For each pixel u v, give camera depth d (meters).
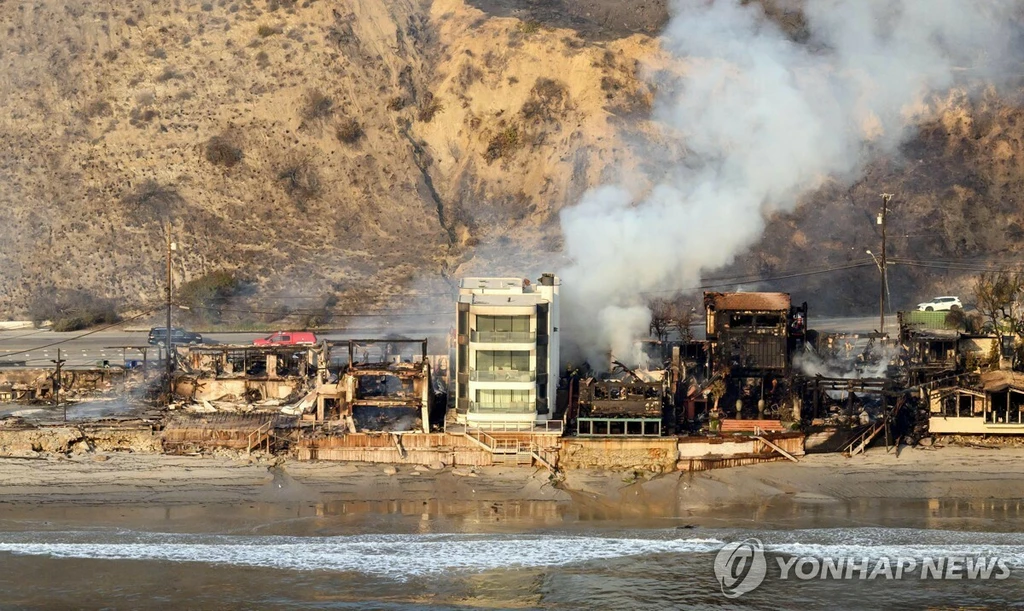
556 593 80.88
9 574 82.81
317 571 83.88
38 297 177.88
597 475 100.75
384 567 84.62
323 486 98.88
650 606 78.88
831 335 123.31
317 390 108.62
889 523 92.75
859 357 119.50
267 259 181.38
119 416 112.81
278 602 79.19
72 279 180.50
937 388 107.50
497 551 86.81
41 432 104.81
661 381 109.12
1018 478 100.62
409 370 106.00
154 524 92.00
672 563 85.19
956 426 106.88
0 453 103.88
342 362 125.31
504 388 104.31
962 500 97.56
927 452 105.25
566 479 100.25
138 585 81.44
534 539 89.06
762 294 114.50
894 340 123.50
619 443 101.94
